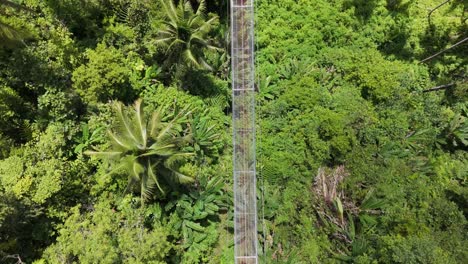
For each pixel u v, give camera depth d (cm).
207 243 1273
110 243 1032
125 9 1436
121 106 1210
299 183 1346
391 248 1137
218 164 1380
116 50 1355
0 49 1209
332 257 1270
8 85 1245
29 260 1157
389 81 1432
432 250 1088
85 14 1391
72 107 1265
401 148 1401
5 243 1121
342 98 1433
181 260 1234
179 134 1320
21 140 1273
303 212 1319
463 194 1277
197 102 1402
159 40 1262
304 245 1276
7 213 1040
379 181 1322
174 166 1165
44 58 1224
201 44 1309
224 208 1327
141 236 1067
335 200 1289
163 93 1390
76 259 1067
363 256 1200
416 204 1288
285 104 1407
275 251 1271
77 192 1210
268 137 1380
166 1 1275
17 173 1118
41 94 1260
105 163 1184
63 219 1173
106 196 1230
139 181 1143
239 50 1347
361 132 1395
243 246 1201
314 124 1379
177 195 1264
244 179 1250
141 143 1087
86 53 1291
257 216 1286
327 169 1370
